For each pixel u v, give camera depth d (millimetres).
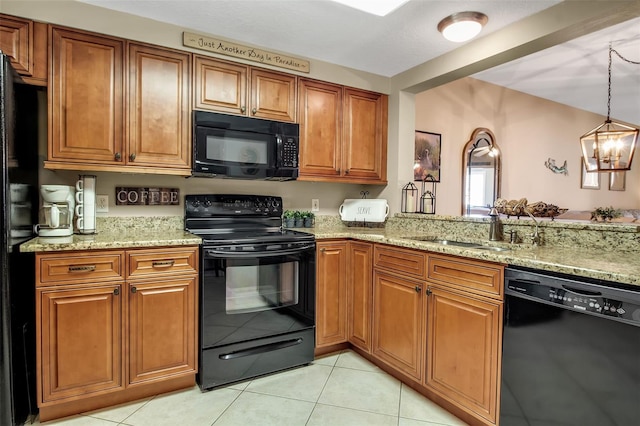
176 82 2193
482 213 4043
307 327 2377
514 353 1510
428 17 2055
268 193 2852
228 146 2305
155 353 1915
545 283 1399
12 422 1539
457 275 1768
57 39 1898
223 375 2078
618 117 5801
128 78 2062
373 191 3219
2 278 1489
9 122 1545
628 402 1182
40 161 2121
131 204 2350
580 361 1302
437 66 2613
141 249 1863
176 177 2488
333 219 3162
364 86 2906
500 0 1858
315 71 2670
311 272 2377
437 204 3707
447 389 1812
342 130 2818
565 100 4863
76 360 1737
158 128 2146
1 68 1473
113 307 1806
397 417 1809
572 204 5180
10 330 1527
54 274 1677
